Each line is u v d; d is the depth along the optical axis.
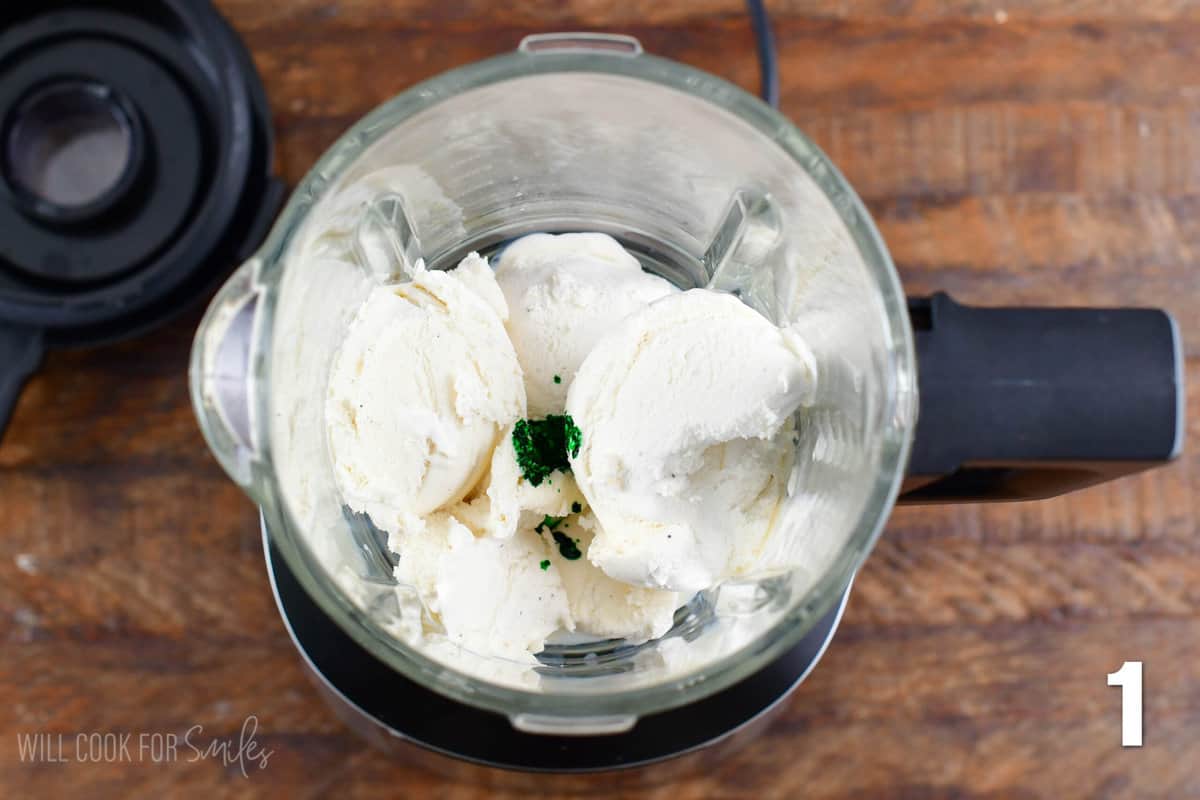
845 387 0.42
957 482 0.42
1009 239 0.53
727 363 0.42
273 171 0.52
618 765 0.47
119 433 0.52
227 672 0.52
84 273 0.52
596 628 0.44
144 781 0.52
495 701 0.40
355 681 0.47
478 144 0.43
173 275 0.50
